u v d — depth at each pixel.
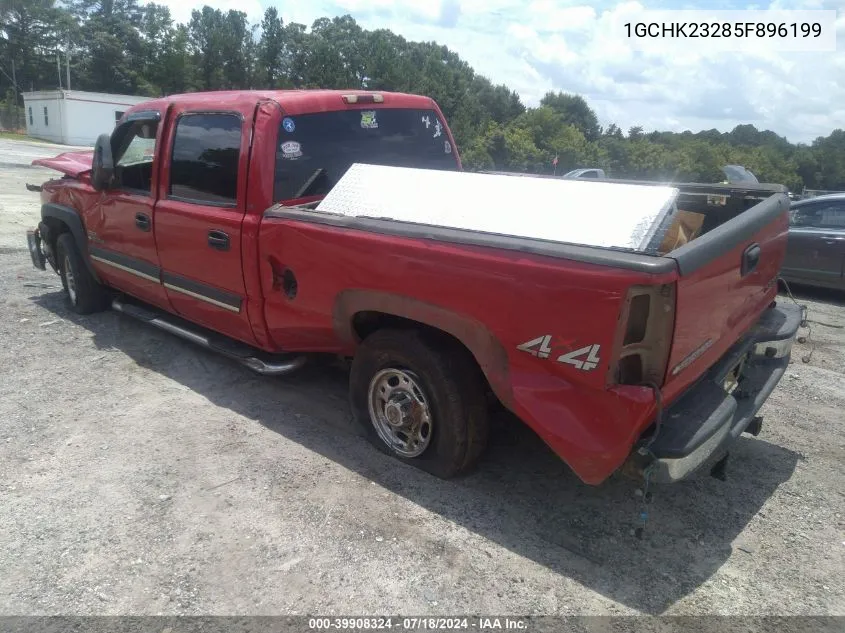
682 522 3.43
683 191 4.81
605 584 2.97
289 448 4.07
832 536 3.35
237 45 94.56
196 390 4.90
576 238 3.06
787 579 3.03
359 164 4.26
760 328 4.00
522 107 128.75
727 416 3.03
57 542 3.20
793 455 4.16
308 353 4.56
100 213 5.65
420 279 3.34
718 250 2.94
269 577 2.98
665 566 3.10
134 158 5.27
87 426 4.34
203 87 91.88
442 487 3.67
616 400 2.78
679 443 2.80
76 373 5.18
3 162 23.67
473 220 3.42
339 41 104.38
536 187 3.53
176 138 4.76
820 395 5.14
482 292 3.10
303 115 4.36
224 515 3.41
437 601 2.85
